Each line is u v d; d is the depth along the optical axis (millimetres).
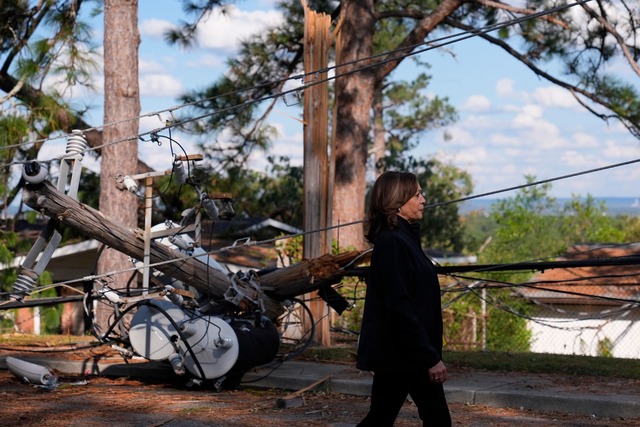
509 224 37219
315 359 10539
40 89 17000
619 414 7383
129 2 13922
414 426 6980
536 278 22641
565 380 8828
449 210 38281
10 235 17281
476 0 19703
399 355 4543
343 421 7285
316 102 12477
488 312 18891
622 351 21656
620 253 24281
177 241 8836
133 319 8992
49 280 16562
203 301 9578
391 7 23781
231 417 7441
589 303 21266
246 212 26266
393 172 4762
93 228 8578
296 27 22609
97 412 7609
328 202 12578
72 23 16609
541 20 19516
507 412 7691
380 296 4609
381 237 4609
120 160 13820
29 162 8164
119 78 13828
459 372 9492
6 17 17891
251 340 8984
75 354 11062
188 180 8516
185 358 8781
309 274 9312
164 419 7305
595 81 19141
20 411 7609
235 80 22141
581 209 42344
